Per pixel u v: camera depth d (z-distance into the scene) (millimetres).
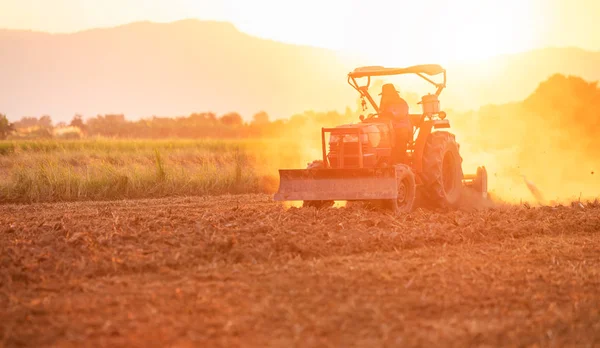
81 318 9008
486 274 11281
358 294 9992
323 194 17844
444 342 8086
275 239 13352
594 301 9867
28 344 8109
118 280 10898
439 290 10273
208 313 9172
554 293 10258
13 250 12602
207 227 14633
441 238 14141
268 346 7941
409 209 18172
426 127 19406
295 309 9305
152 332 8422
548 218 16828
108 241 13234
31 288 10570
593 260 12586
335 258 12344
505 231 15109
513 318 9023
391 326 8602
